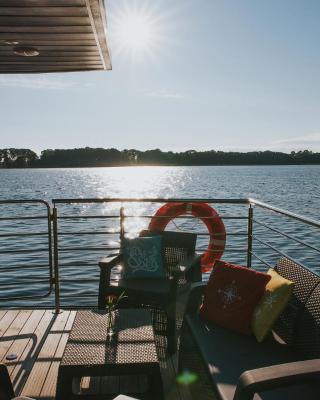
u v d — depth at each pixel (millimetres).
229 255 11453
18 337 3531
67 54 3607
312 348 2279
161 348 3451
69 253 11695
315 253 11734
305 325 2383
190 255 4188
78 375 2166
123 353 2279
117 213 25172
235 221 18938
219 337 2604
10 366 3061
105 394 2539
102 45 3348
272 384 1604
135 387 2721
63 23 2871
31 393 2721
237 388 1651
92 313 2844
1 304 7383
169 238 4316
